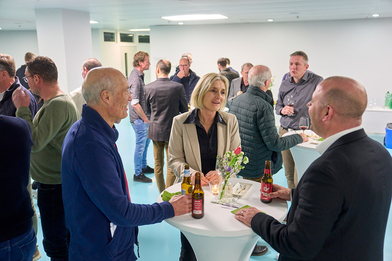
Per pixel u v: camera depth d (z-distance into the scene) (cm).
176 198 143
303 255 100
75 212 118
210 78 188
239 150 156
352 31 664
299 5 479
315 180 96
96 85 119
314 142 268
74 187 117
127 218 116
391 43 643
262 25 732
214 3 466
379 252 104
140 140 392
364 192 95
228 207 154
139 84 376
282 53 730
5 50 1116
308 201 97
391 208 323
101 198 112
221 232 131
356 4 466
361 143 101
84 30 566
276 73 744
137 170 402
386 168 102
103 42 1086
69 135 121
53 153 187
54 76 186
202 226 135
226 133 200
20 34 1098
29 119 179
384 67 657
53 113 179
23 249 138
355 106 100
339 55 684
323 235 96
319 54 698
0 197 127
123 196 117
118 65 1180
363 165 96
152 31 849
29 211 140
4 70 193
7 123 130
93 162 112
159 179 350
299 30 704
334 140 104
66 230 198
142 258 241
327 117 105
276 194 158
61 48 533
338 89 102
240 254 149
